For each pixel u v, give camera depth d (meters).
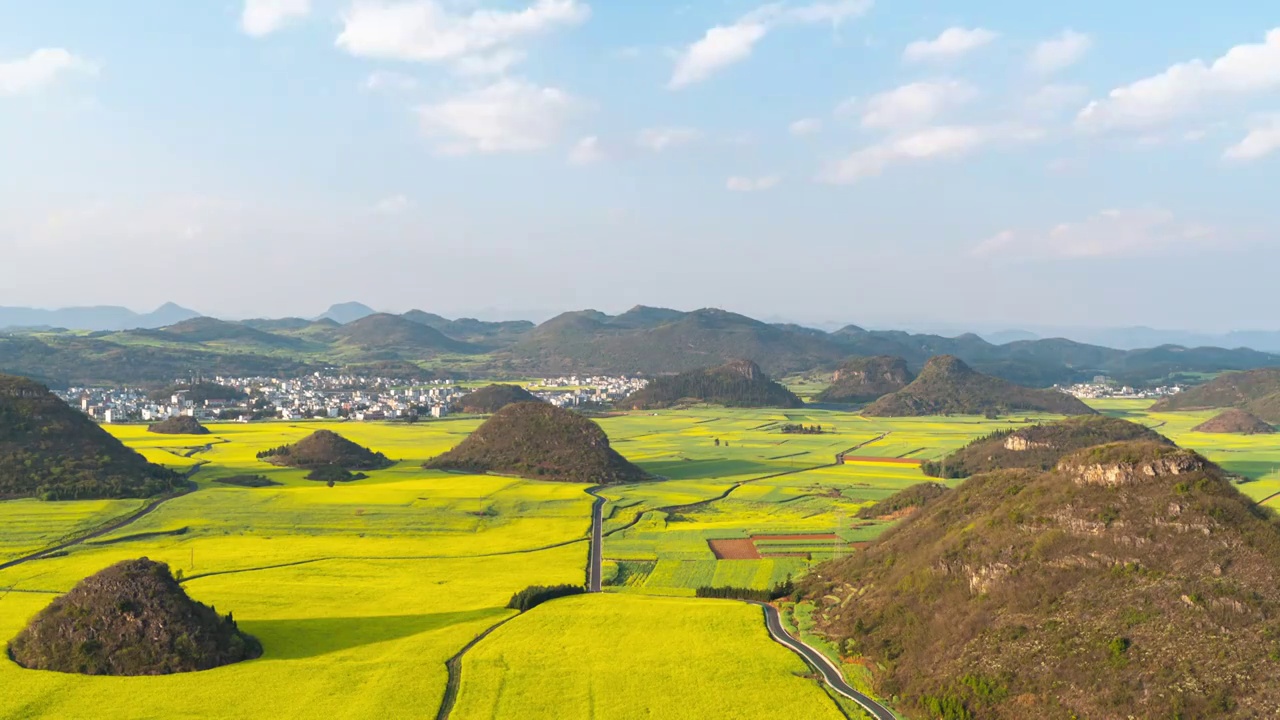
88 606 118.94
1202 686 91.44
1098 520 120.56
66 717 95.38
